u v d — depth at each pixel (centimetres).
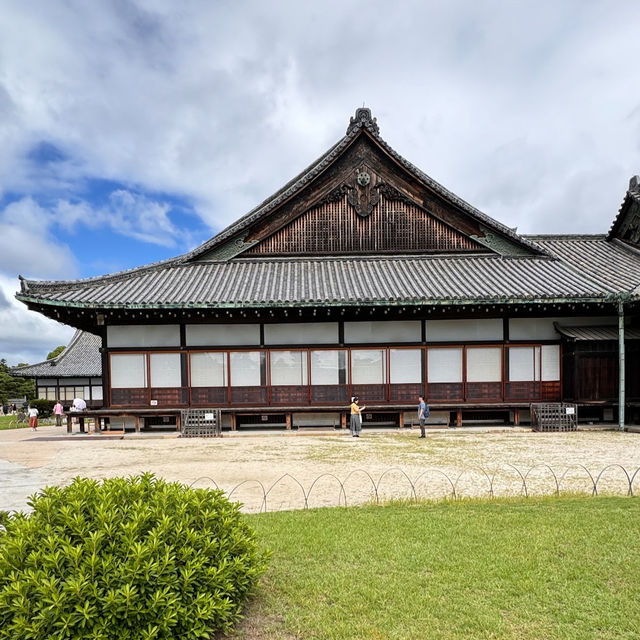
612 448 1487
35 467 1294
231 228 2436
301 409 1953
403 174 2345
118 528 412
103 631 347
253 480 1098
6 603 344
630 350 1931
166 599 371
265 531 714
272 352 2027
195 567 400
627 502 852
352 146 2347
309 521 761
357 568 588
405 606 496
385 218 2355
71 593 348
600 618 468
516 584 539
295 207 2345
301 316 2027
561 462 1271
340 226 2350
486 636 441
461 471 1166
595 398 1922
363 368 2036
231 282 2095
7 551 382
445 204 2362
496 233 2359
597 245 2581
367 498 933
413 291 1948
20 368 4516
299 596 520
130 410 1939
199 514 475
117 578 366
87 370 4591
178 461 1353
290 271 2216
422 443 1628
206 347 2008
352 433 1831
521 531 700
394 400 2008
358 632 450
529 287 1972
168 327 2012
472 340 2041
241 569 450
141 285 2059
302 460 1334
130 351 1997
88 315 1958
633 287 1916
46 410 4081
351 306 1877
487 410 2048
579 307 1995
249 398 1989
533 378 2044
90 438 1877
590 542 653
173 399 1983
